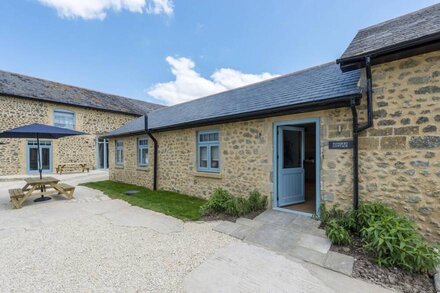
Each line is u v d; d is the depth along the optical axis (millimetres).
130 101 20891
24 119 13141
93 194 7828
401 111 3521
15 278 2660
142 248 3486
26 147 13617
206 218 4902
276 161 5242
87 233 4137
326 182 4359
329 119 4336
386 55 3506
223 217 4879
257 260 3090
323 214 4262
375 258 2947
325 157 4379
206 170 6926
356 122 3904
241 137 5836
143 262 3053
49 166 14492
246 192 5727
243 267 2914
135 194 7773
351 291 2393
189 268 2898
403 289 2404
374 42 4043
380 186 3719
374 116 3783
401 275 2619
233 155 6023
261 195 5391
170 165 8125
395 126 3578
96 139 16703
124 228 4383
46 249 3461
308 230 3988
